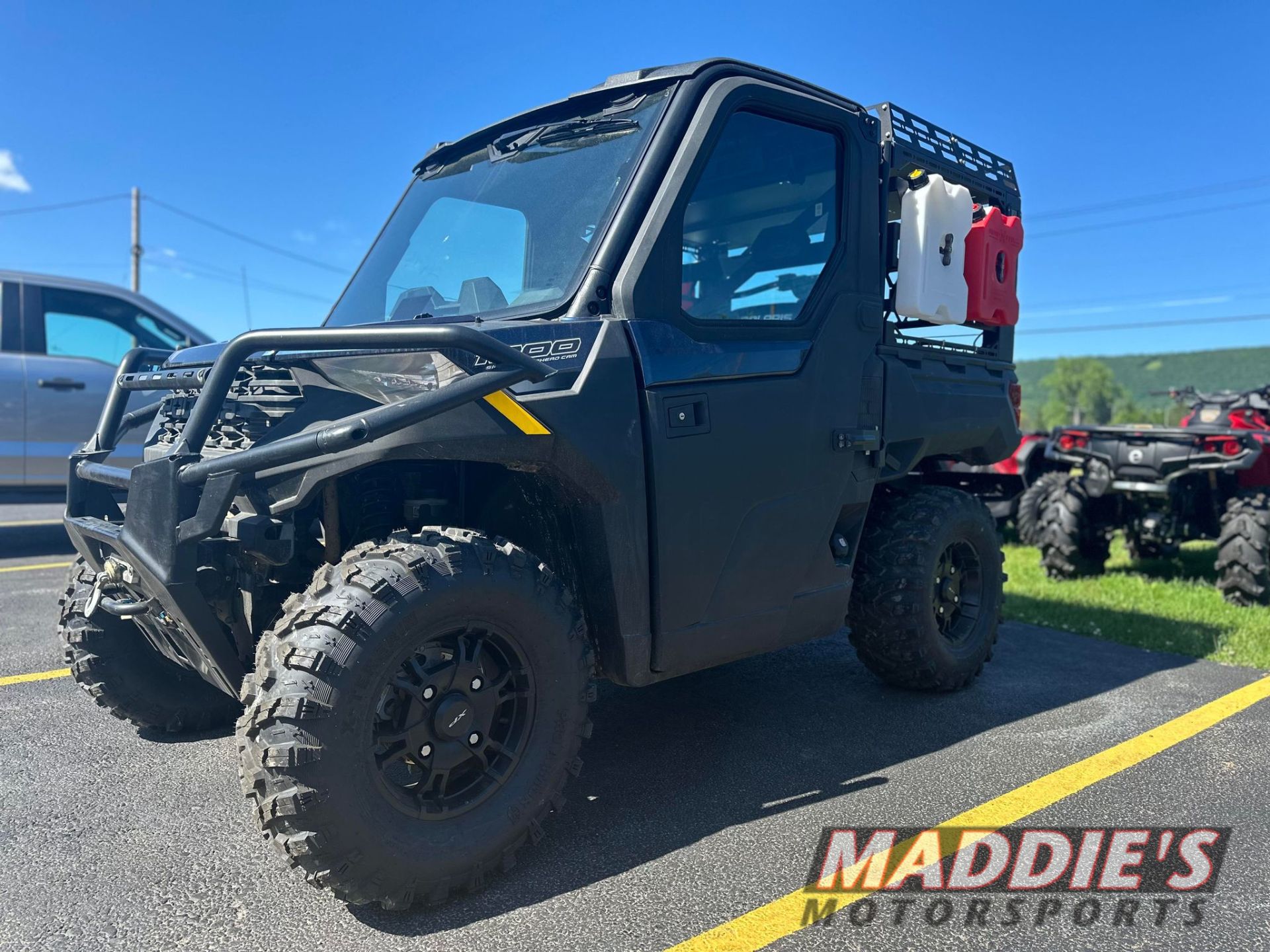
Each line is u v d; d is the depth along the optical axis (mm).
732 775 2945
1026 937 2033
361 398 2178
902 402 3340
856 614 3605
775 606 2850
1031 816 2637
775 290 2924
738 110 2732
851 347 3070
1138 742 3248
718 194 2717
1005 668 4266
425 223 3178
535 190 2811
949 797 2775
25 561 6848
